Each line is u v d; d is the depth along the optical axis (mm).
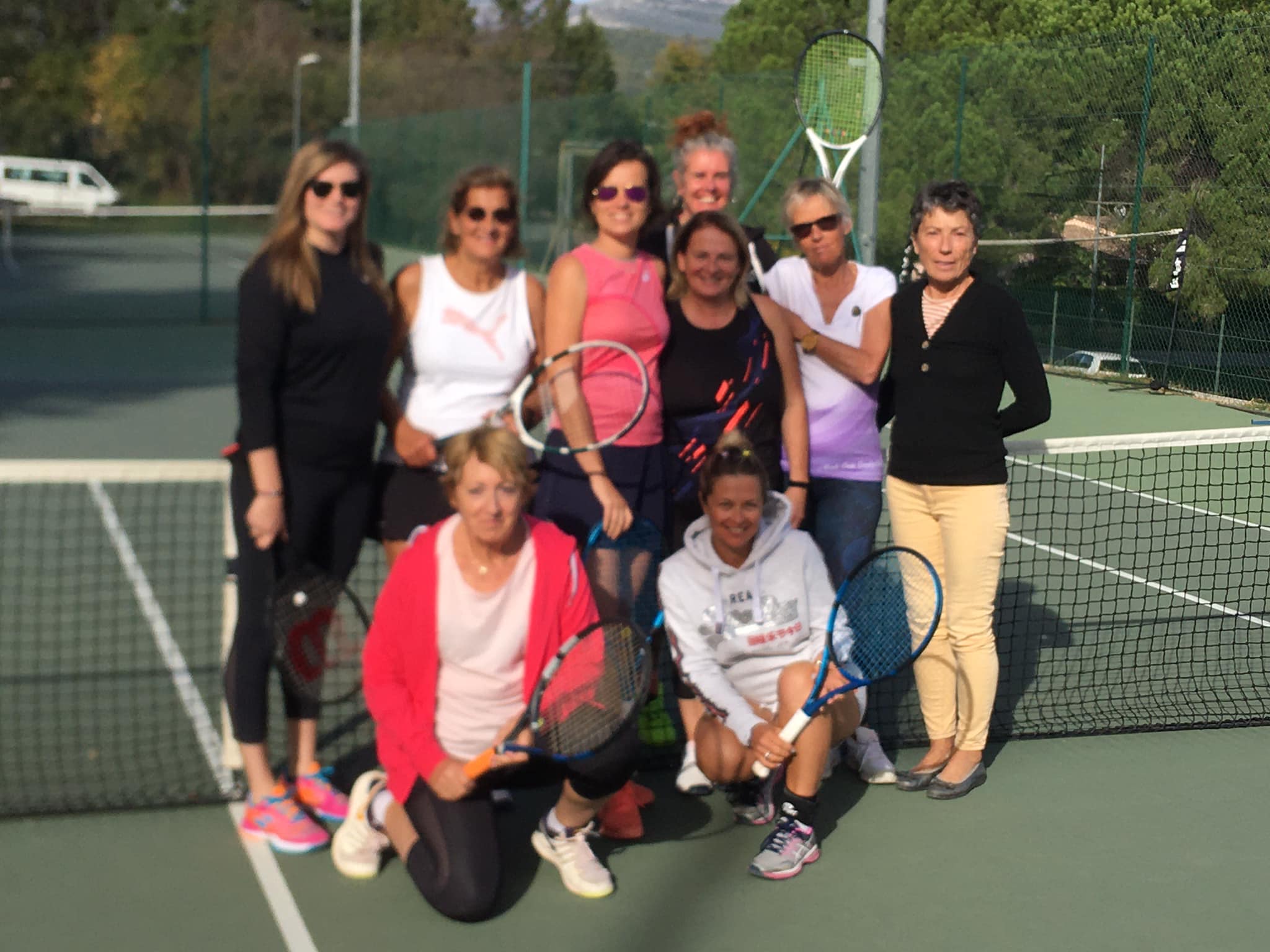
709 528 3816
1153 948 3264
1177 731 4703
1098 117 13680
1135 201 13266
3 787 4031
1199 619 5996
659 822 3945
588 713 3391
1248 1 16484
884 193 16891
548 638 3467
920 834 3883
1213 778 4293
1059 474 9086
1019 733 4625
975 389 4039
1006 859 3725
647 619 4059
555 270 3869
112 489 8211
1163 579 6668
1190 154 12805
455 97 47156
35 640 5449
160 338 16812
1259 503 8297
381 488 3953
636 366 3861
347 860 3570
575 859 3525
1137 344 13617
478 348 3783
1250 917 3420
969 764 4184
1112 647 5605
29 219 29125
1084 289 14219
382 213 32000
